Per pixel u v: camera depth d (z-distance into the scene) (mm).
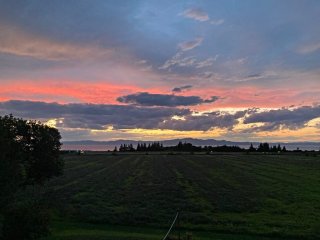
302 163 140625
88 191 65812
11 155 38281
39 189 68000
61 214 45781
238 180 82688
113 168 119000
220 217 44656
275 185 73875
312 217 44812
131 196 59719
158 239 33000
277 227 40312
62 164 56094
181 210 48156
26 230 30438
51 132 53656
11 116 50219
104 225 41531
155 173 99938
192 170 109312
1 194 34375
